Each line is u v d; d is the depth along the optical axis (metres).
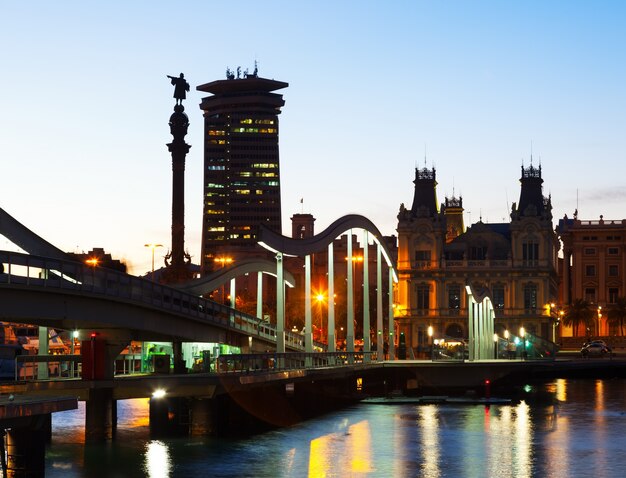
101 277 69.06
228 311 95.25
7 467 46.03
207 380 69.38
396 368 127.75
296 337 119.44
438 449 69.75
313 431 78.06
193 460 62.34
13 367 67.50
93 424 67.94
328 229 98.19
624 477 59.72
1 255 60.47
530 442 73.88
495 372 127.19
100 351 68.81
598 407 102.31
